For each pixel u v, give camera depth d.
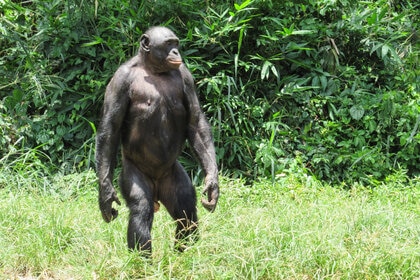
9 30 18.03
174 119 9.83
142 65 9.84
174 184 10.23
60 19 18.17
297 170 16.77
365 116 17.69
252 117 17.61
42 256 10.63
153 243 10.61
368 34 18.88
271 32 18.09
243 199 14.69
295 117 18.09
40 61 18.03
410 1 20.97
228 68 18.22
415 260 10.28
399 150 18.06
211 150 9.93
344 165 17.42
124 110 9.70
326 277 9.70
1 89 18.39
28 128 17.55
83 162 17.08
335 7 18.70
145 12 17.75
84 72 18.30
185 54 17.53
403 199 14.92
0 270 10.27
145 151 9.84
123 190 10.05
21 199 13.80
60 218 12.02
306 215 12.73
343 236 11.12
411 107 17.55
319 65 18.47
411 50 19.38
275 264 9.76
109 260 9.86
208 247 10.16
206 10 18.08
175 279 9.42
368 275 9.72
